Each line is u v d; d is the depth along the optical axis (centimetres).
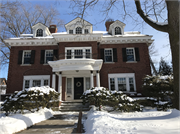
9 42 1627
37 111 912
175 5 569
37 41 1627
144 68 1585
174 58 578
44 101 900
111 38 1619
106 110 1013
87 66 1281
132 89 1551
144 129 368
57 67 1340
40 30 1825
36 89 866
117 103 945
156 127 382
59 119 830
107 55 1650
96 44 1523
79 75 1564
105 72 1588
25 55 1661
